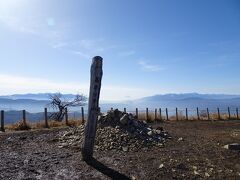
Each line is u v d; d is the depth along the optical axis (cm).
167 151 1177
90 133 1025
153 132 1488
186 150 1200
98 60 1024
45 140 1423
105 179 830
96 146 1219
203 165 978
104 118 1480
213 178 855
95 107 1030
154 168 932
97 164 964
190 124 2627
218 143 1364
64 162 984
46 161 994
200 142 1399
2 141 1411
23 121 2191
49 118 3447
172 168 934
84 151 1019
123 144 1238
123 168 930
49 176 839
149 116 3027
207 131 1950
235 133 1773
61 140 1391
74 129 1565
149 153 1138
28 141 1409
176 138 1509
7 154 1096
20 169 891
